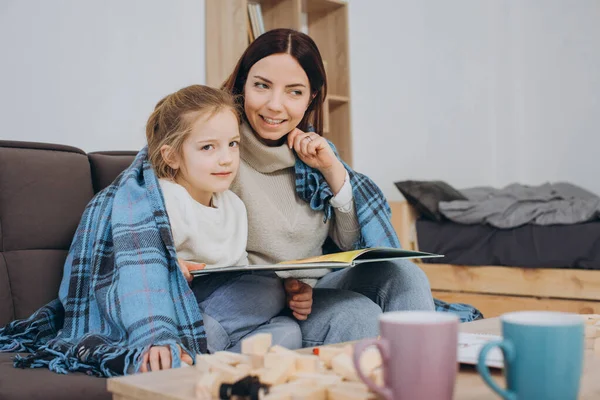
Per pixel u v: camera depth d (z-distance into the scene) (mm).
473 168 4277
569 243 2623
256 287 1243
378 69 3650
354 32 3523
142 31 2588
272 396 620
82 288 1254
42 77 2289
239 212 1387
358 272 1435
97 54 2443
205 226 1294
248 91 1419
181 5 2727
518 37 4398
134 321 1086
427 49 3980
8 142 1433
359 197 1516
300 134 1465
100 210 1288
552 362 584
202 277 1295
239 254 1343
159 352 1017
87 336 1118
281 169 1502
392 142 3713
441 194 3062
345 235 1528
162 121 1305
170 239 1175
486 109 4418
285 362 712
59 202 1447
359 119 3521
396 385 583
